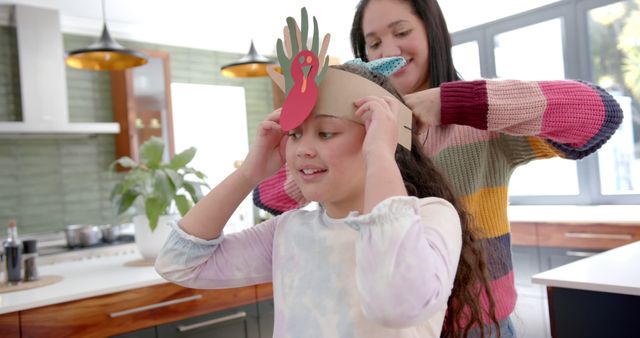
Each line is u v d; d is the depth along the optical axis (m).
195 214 0.85
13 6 3.64
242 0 3.77
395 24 1.07
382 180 0.60
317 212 0.82
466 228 0.83
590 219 2.73
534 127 0.83
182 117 4.64
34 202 3.85
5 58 3.75
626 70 3.14
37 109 3.62
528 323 2.98
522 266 3.01
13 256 2.04
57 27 3.73
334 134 0.69
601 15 3.22
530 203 3.67
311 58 0.67
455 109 0.82
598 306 1.37
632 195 3.14
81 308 1.82
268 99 5.17
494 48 3.74
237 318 2.17
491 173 0.98
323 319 0.70
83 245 3.29
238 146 4.96
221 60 4.84
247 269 0.89
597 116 0.83
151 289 1.98
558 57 3.44
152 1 3.72
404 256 0.57
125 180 2.24
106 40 2.91
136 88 4.05
